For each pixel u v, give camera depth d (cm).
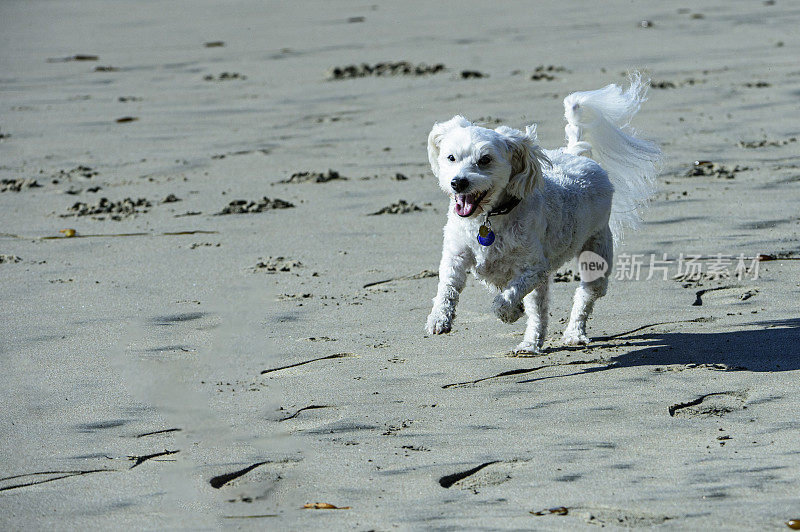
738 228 1345
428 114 2102
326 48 3067
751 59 2439
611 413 836
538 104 2098
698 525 636
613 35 2941
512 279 980
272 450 785
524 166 952
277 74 2680
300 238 1399
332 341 1037
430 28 3341
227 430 827
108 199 1636
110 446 799
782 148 1703
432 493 700
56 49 3331
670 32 2917
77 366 977
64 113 2322
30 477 746
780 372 904
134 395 904
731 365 930
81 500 706
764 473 706
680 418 819
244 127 2106
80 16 4219
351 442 797
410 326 1075
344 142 1933
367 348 1016
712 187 1525
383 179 1672
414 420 838
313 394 902
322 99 2320
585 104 1128
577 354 990
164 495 711
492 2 3891
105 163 1870
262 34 3453
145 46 3319
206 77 2692
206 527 661
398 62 2656
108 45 3381
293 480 732
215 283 1227
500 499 687
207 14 4109
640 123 1906
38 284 1241
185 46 3275
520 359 982
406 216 1477
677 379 904
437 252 1317
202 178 1744
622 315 1094
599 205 1058
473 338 1044
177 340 1045
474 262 979
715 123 1877
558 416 834
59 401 892
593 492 690
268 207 1553
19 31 3825
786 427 787
